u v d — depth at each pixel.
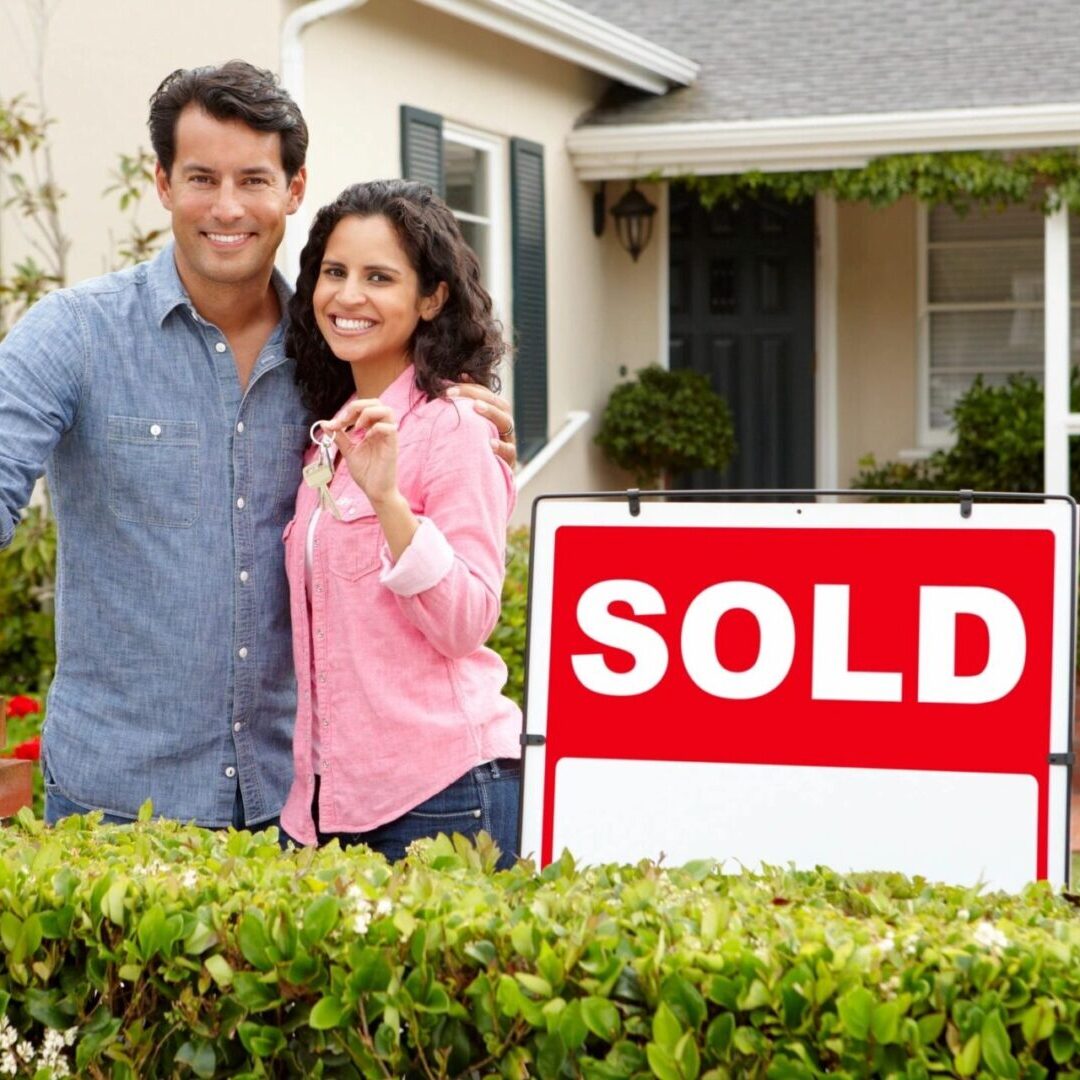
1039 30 9.85
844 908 2.35
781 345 10.91
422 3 7.82
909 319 10.89
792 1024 2.09
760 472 10.97
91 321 2.88
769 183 9.43
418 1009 2.18
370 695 2.78
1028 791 2.46
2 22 7.98
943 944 2.14
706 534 2.58
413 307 2.88
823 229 10.88
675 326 10.96
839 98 9.45
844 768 2.51
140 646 2.93
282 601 2.99
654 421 10.16
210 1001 2.30
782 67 10.03
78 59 7.81
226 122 2.84
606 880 2.44
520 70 9.17
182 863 2.52
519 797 2.59
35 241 7.78
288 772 3.04
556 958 2.15
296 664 2.88
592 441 10.34
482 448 2.79
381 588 2.78
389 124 7.94
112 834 2.70
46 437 2.81
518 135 9.17
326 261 2.86
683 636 2.58
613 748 2.58
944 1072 2.06
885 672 2.51
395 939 2.23
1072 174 8.73
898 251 10.88
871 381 10.98
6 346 2.85
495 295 9.00
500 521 2.82
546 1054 2.13
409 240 2.84
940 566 2.51
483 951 2.19
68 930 2.36
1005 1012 2.06
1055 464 8.62
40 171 7.97
